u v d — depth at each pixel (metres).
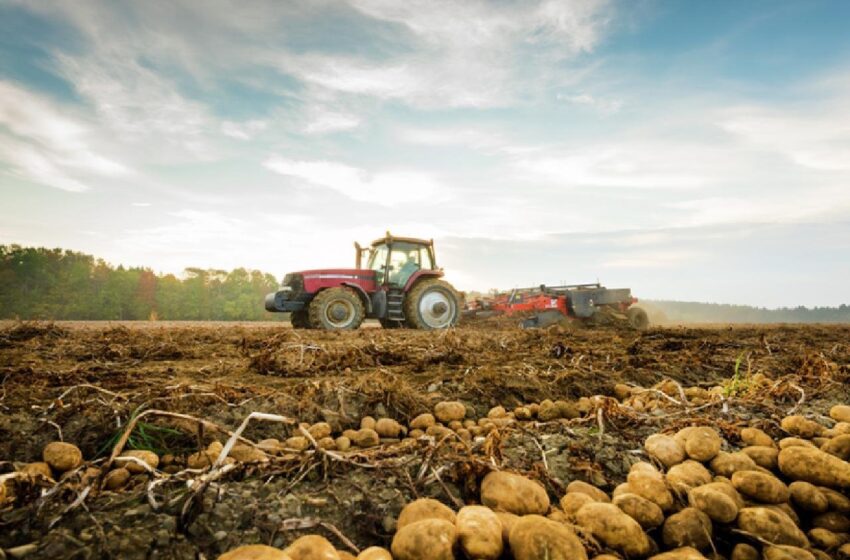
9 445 1.91
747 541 1.44
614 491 1.70
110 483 1.48
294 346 4.35
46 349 4.60
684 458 1.90
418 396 2.93
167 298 72.94
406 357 4.44
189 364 3.96
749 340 6.58
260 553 1.04
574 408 2.65
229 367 3.84
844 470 1.67
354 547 1.30
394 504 1.53
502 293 15.23
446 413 2.63
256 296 79.12
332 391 2.81
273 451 1.85
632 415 2.42
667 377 3.84
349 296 9.26
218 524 1.29
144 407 2.25
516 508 1.49
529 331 7.78
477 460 1.68
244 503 1.40
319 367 3.83
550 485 1.74
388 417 2.69
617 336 7.14
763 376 3.51
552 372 3.75
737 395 3.04
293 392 2.74
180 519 1.25
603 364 4.21
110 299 67.50
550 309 13.06
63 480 1.34
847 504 1.59
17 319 6.23
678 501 1.57
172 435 2.08
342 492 1.55
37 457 1.90
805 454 1.76
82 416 2.15
